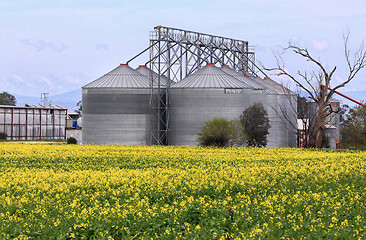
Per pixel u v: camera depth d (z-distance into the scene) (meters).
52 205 24.05
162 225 20.09
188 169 39.47
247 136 81.94
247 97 93.81
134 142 93.56
